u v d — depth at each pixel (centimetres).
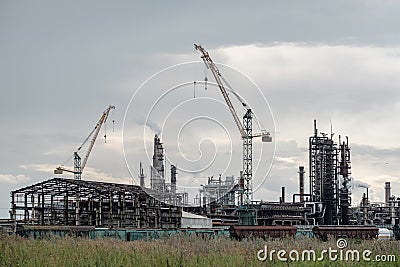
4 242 4547
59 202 9138
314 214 12194
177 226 9356
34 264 3394
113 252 3900
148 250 4159
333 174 12425
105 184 8719
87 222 8950
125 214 8762
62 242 4731
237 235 7538
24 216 8562
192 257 3734
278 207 11881
